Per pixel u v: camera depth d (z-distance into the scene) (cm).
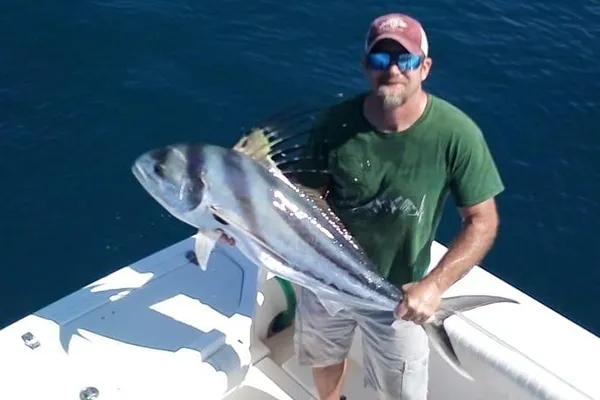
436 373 306
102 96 599
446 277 245
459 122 239
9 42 637
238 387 303
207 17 680
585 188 562
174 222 514
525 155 586
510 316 295
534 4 746
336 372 301
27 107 584
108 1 686
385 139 242
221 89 616
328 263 244
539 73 663
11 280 472
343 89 623
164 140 570
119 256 489
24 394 260
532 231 529
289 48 659
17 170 538
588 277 501
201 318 291
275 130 238
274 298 322
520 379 276
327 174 254
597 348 284
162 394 267
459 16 717
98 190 530
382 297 247
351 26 688
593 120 620
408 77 229
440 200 251
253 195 231
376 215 253
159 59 636
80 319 285
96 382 266
